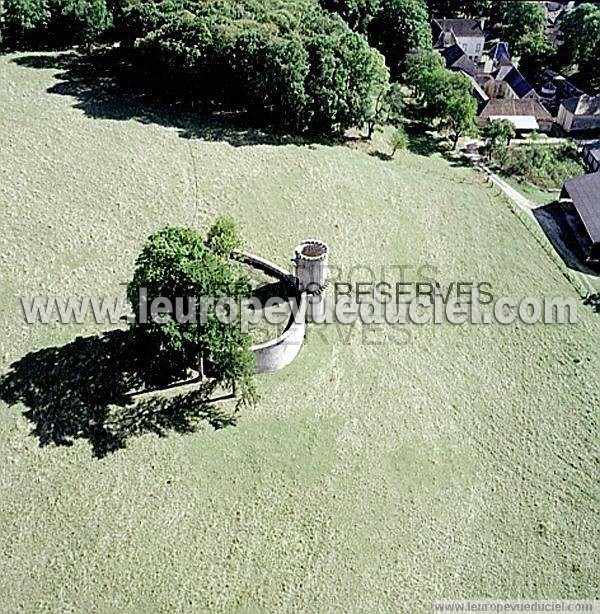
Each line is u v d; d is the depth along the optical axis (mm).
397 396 39062
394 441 36469
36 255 43406
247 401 35750
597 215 55844
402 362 41406
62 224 46188
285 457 34781
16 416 34531
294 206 52688
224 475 33500
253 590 29344
